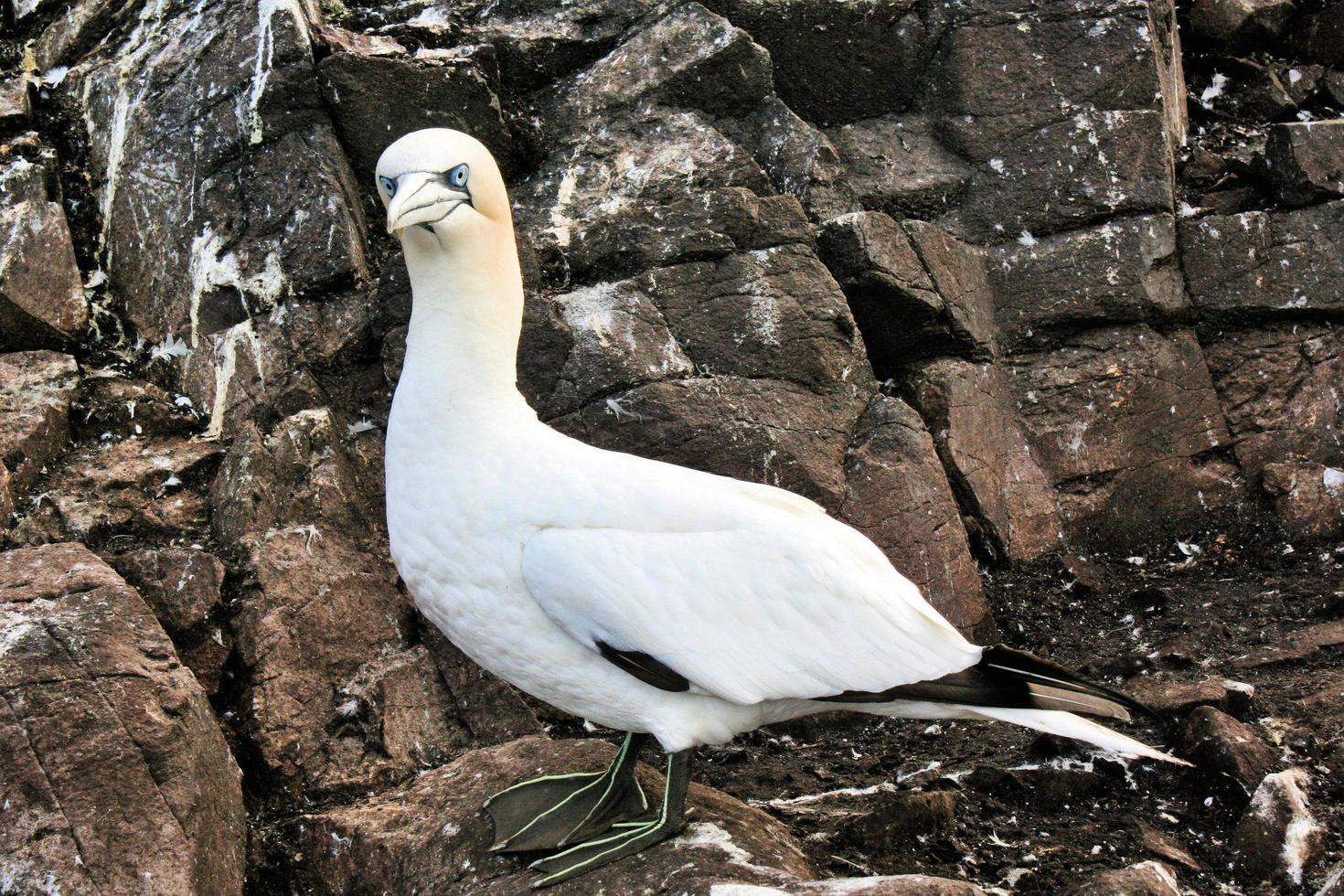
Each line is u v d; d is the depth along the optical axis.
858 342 8.73
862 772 7.29
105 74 9.40
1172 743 7.13
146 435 8.27
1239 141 12.05
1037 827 6.62
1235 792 6.68
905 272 9.22
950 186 10.25
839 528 6.07
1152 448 10.02
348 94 8.70
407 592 7.60
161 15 9.40
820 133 9.79
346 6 9.93
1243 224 10.37
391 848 6.10
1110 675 7.96
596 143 9.41
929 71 10.48
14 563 6.62
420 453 5.81
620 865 5.68
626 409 8.12
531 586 5.62
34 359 8.31
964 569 8.52
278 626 7.04
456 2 9.89
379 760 6.94
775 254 8.73
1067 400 9.98
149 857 5.60
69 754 5.70
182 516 7.66
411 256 5.88
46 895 5.41
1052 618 8.89
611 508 5.70
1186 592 9.06
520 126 9.20
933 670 5.77
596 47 9.73
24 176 8.75
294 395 8.24
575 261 8.73
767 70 9.76
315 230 8.49
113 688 5.93
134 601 6.42
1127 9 10.41
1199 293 10.36
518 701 7.31
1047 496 9.68
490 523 5.70
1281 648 7.99
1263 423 10.20
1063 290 10.12
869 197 10.07
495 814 6.13
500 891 5.67
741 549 5.72
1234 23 12.69
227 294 8.60
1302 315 10.35
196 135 8.82
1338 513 9.59
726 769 7.37
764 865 5.57
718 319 8.54
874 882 5.13
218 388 8.41
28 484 7.71
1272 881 6.19
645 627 5.56
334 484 7.77
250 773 6.77
